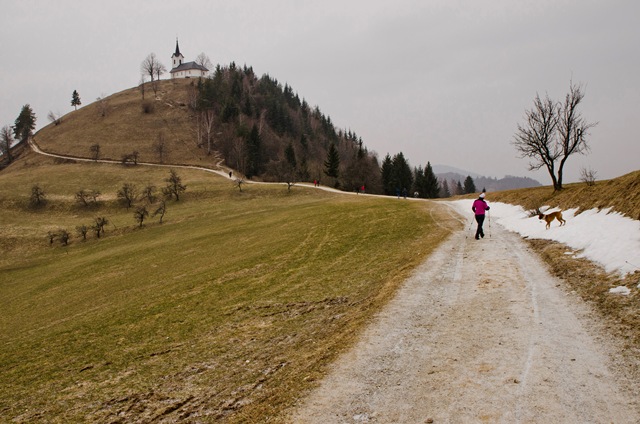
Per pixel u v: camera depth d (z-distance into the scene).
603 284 12.38
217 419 8.72
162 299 21.81
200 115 175.75
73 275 40.22
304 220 43.94
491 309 12.22
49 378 13.31
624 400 7.20
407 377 8.86
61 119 188.12
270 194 89.00
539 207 29.16
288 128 193.50
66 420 10.05
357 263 22.20
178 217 75.00
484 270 16.47
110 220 80.94
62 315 25.11
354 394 8.43
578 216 20.86
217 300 19.55
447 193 199.62
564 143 36.44
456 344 10.16
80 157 140.50
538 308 11.84
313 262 24.42
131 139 156.88
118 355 14.37
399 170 129.75
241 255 31.16
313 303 16.38
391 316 12.52
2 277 49.62
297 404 8.35
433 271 17.12
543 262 16.53
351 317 13.23
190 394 10.31
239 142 138.88
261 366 11.13
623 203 17.55
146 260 39.84
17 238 71.69
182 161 139.00
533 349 9.42
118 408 10.26
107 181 113.00
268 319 15.46
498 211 35.97
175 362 12.73
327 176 124.94
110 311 22.14
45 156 144.62
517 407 7.36
